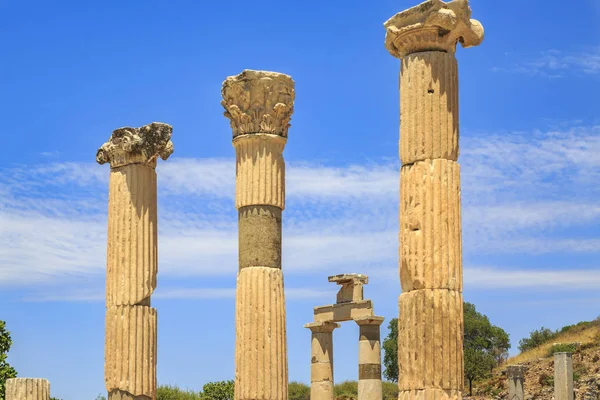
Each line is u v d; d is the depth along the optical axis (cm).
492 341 7288
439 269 1834
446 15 1895
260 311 2355
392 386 7600
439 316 1816
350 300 3650
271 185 2422
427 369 1798
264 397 2322
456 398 1800
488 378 6750
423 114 1889
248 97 2436
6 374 4000
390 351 7200
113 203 2483
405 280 1869
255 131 2430
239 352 2359
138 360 2416
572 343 7062
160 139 2500
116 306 2431
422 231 1852
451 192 1872
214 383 6119
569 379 4234
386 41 1995
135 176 2478
